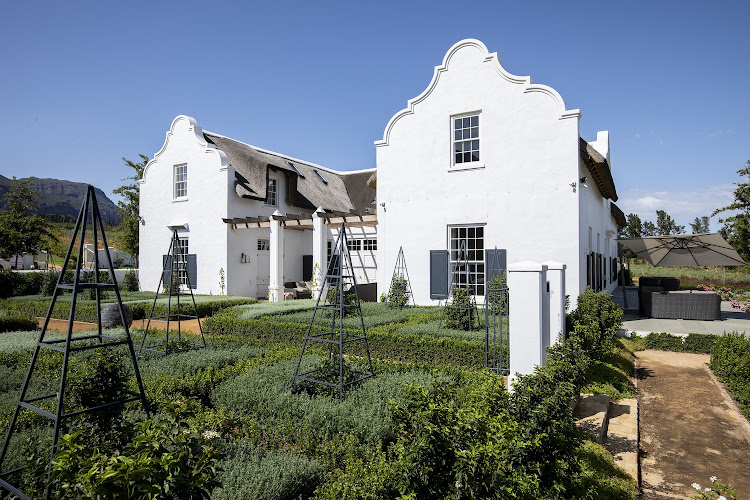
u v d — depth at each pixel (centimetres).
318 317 1116
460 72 1302
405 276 1395
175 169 1964
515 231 1219
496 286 1044
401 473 308
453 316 970
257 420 506
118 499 215
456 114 1309
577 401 616
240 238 1852
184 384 586
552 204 1168
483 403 396
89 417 360
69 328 331
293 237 2127
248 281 1892
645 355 1007
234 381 599
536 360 541
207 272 1842
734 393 720
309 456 436
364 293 1495
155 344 830
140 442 241
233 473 352
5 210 2383
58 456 232
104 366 394
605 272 1836
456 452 295
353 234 1905
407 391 357
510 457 320
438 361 828
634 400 678
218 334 1150
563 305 720
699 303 1323
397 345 877
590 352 731
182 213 1923
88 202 374
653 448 549
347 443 420
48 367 655
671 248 1723
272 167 1964
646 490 451
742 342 781
